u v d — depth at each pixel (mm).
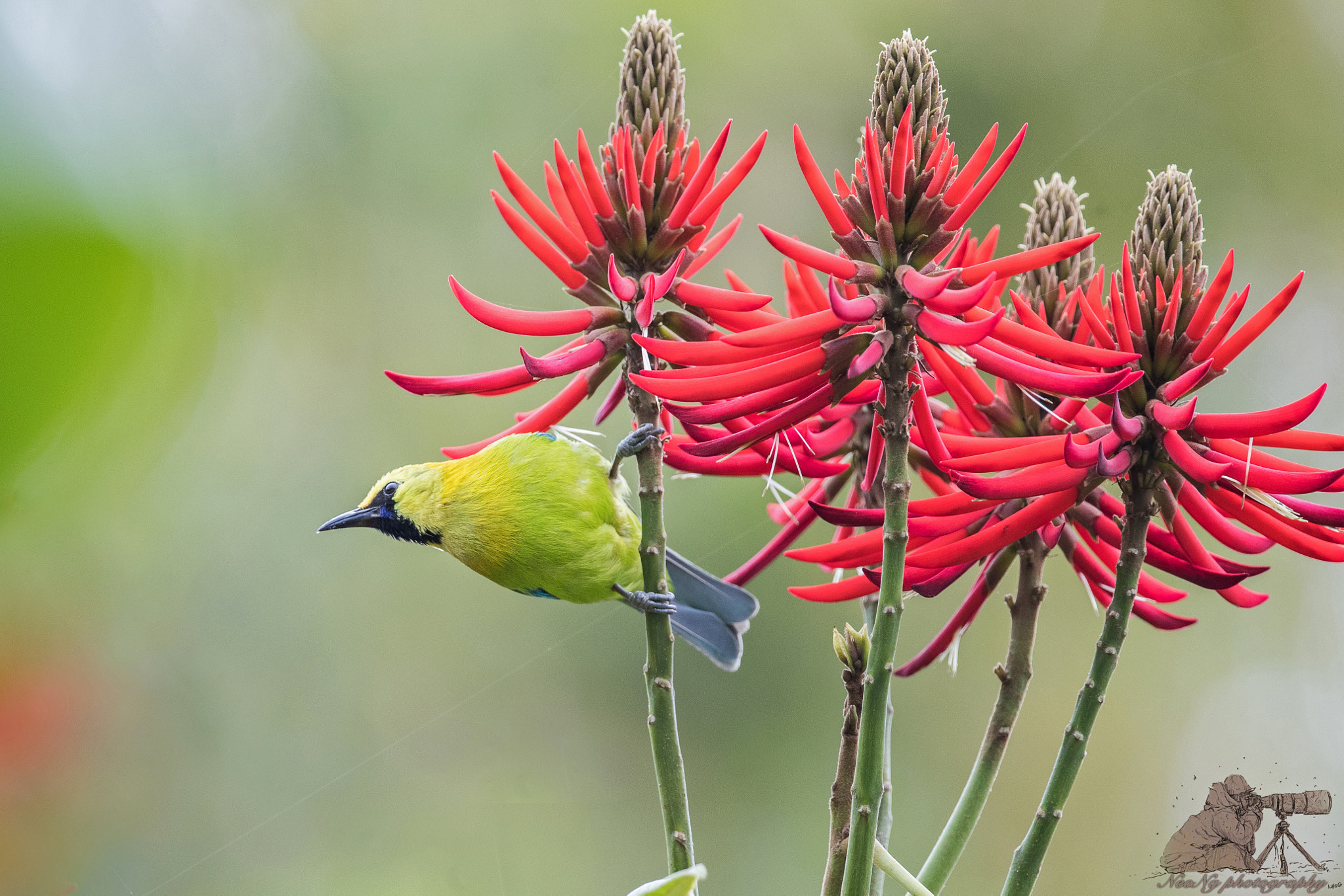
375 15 11742
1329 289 10719
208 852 9164
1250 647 10836
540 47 12211
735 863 10992
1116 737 10992
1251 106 11352
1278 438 3438
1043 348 3271
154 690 8617
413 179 11719
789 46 12367
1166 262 3506
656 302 3807
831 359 3230
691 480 11469
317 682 10320
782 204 12070
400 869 10211
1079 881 10727
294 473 10617
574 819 11094
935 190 3312
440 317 11562
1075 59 11828
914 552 3332
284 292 10477
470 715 11023
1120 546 3881
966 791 3963
